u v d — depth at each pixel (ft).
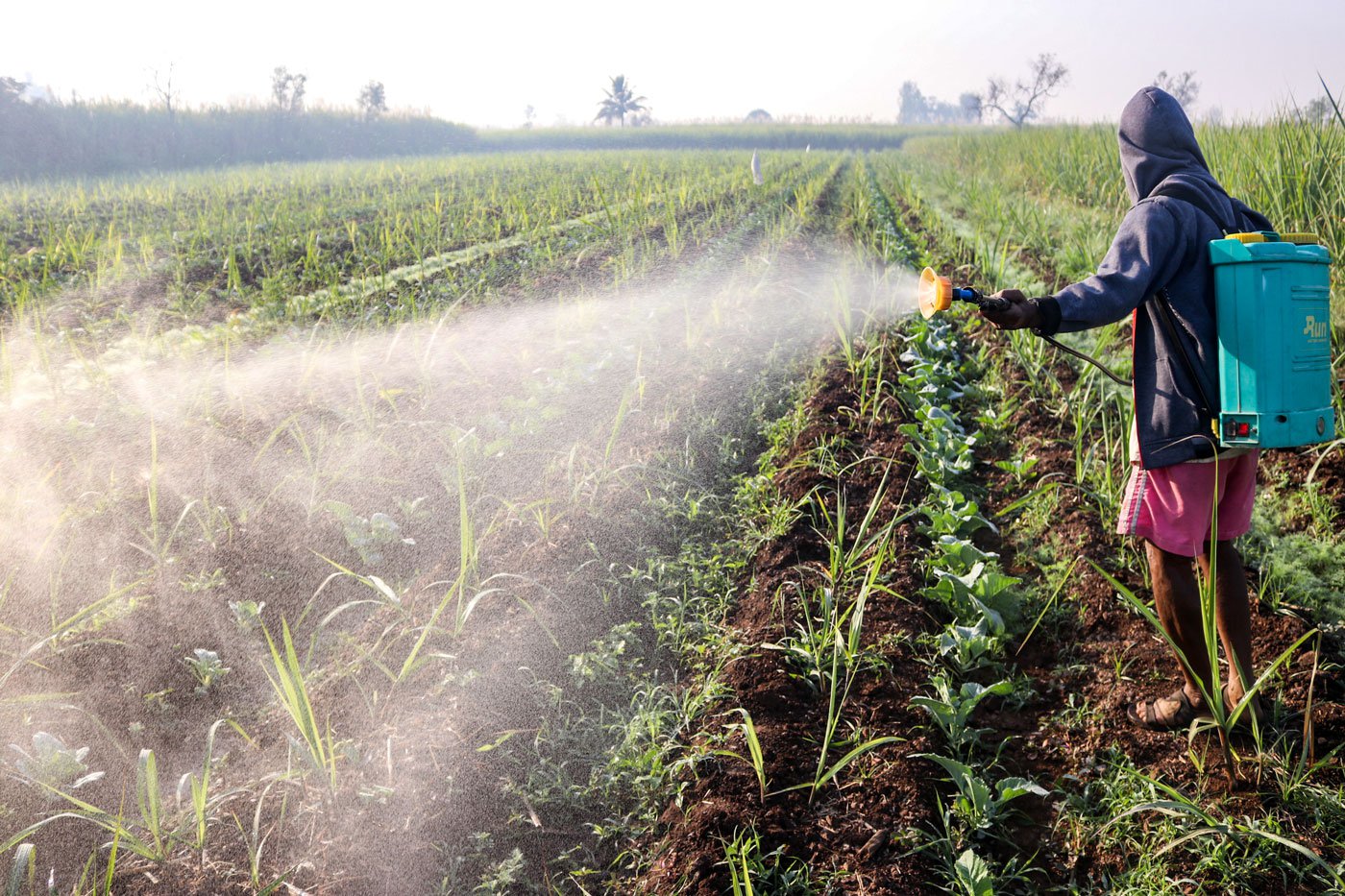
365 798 8.74
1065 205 40.91
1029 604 12.06
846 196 57.00
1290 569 11.47
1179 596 8.77
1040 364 18.99
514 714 9.89
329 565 13.07
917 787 8.88
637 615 11.65
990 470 16.26
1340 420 14.15
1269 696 9.63
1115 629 11.25
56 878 7.98
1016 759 9.61
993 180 55.67
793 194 56.18
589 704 10.17
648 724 9.62
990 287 26.81
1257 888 7.51
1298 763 8.62
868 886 7.77
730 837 8.19
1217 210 8.49
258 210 47.85
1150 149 9.04
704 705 9.99
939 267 31.76
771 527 13.21
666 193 49.62
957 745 9.45
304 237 38.24
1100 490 13.98
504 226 42.55
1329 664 9.77
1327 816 8.00
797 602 11.58
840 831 8.43
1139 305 8.66
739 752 9.22
